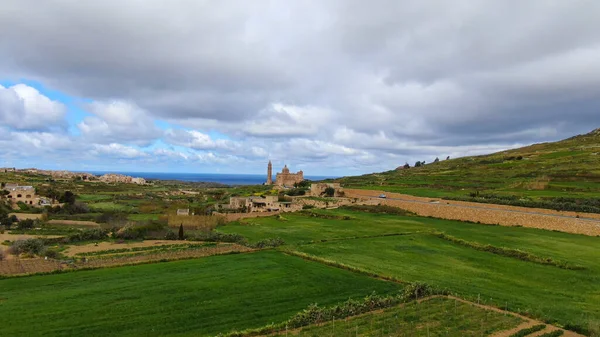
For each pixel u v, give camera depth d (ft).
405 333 119.96
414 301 149.48
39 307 139.95
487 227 337.11
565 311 141.69
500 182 550.36
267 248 253.65
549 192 432.66
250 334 118.52
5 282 173.47
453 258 229.25
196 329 122.52
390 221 382.83
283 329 123.34
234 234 308.60
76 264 208.54
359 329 123.03
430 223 367.04
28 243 252.01
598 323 125.49
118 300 148.87
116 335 117.19
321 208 485.56
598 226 283.18
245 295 156.35
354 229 337.93
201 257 227.40
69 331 119.34
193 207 522.88
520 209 359.46
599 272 196.34
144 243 280.51
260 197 554.05
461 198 437.17
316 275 186.60
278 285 170.30
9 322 125.49
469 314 136.15
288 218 413.18
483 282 180.04
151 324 125.80
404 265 210.79
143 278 180.96
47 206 487.20
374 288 167.73
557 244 258.98
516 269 204.44
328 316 131.64
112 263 209.87
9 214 424.87
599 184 450.71
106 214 444.55
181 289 163.32
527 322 130.62
